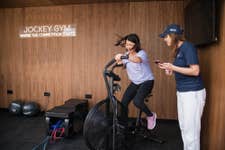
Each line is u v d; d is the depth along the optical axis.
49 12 4.09
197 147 1.96
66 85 4.12
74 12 3.99
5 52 4.31
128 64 2.57
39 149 2.60
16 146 2.68
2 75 4.34
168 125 3.57
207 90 2.29
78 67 4.05
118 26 3.84
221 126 1.88
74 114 3.08
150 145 2.76
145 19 3.74
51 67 4.15
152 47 3.74
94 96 4.02
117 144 2.21
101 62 3.95
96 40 3.94
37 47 4.18
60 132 2.96
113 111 2.08
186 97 1.91
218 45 1.95
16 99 4.32
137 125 2.83
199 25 2.26
